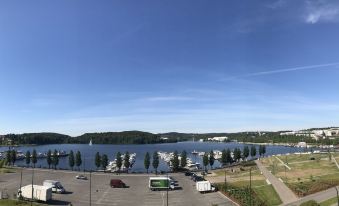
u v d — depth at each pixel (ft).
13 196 380.78
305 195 379.76
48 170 626.64
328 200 349.41
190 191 426.92
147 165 638.94
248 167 642.22
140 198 387.14
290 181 458.50
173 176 556.92
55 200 371.15
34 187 360.89
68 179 515.91
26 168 655.35
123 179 522.88
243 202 354.33
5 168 634.02
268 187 427.33
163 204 358.23
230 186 436.76
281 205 343.87
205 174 574.56
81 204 354.74
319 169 560.20
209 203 360.69
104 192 419.33
